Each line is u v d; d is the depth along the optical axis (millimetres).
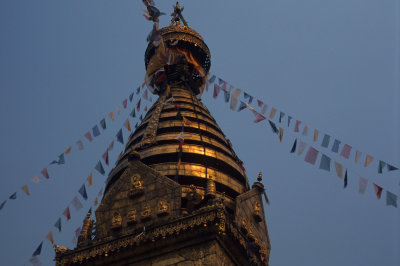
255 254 33938
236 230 32094
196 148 39406
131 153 37219
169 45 50500
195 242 30734
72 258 32469
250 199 36531
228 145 43531
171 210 32844
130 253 31609
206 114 46156
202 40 52562
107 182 41344
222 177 38125
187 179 36688
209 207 31172
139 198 34438
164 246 31250
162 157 38531
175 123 42500
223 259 30609
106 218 34188
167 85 46875
